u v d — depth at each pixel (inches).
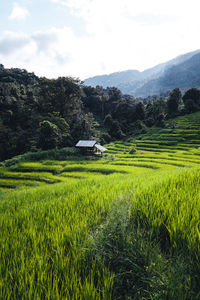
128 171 947.3
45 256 73.2
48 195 260.7
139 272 68.2
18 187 826.2
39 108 2416.3
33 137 1851.6
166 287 59.0
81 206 141.3
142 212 106.2
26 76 4512.8
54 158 1471.5
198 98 3149.6
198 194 121.8
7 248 83.5
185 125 2423.7
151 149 1790.1
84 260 72.5
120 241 83.8
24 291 58.6
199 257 69.4
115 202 131.9
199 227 82.6
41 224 112.9
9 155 1923.0
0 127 2073.1
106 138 2630.4
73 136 2057.1
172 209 101.3
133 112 3216.0
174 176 209.5
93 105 3949.3
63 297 55.2
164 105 3110.2
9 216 137.7
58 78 2349.9
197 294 56.4
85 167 1082.1
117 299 62.0
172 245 81.7
